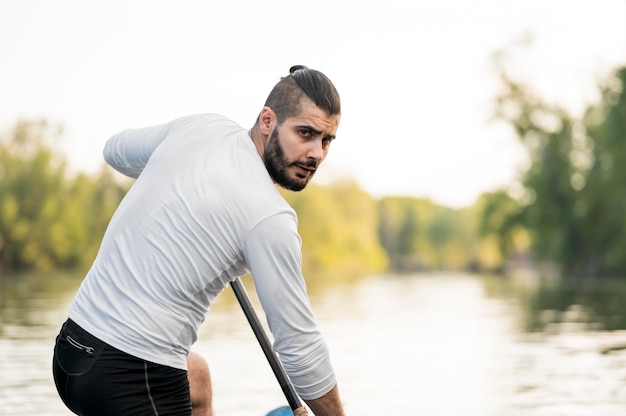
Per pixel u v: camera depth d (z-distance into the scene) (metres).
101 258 2.38
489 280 37.91
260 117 2.39
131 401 2.32
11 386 5.76
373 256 75.31
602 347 8.66
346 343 8.98
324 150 2.40
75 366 2.34
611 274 37.28
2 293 19.06
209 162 2.37
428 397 5.57
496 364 7.27
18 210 47.41
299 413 2.64
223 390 5.71
